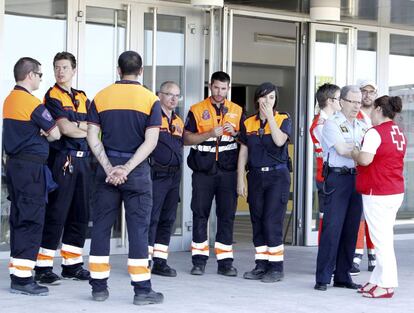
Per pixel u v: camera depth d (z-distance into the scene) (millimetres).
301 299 7375
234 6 10266
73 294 7270
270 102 8000
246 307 6980
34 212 7109
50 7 9172
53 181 7340
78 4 9281
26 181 7070
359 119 8062
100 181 6840
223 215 8453
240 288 7816
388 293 7488
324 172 7664
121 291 7461
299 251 10461
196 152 8383
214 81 8367
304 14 10766
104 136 6812
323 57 11055
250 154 8133
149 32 9750
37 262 7691
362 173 7402
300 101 10914
